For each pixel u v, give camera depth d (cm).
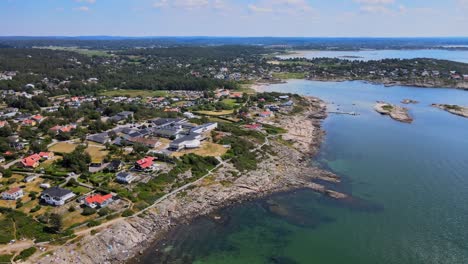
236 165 13738
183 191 11844
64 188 11144
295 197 12138
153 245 9506
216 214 11088
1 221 9369
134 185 11650
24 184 11494
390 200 11756
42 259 8312
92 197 10575
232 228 10338
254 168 13912
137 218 10262
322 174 13862
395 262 8775
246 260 8944
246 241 9719
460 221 10438
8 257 8200
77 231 9381
